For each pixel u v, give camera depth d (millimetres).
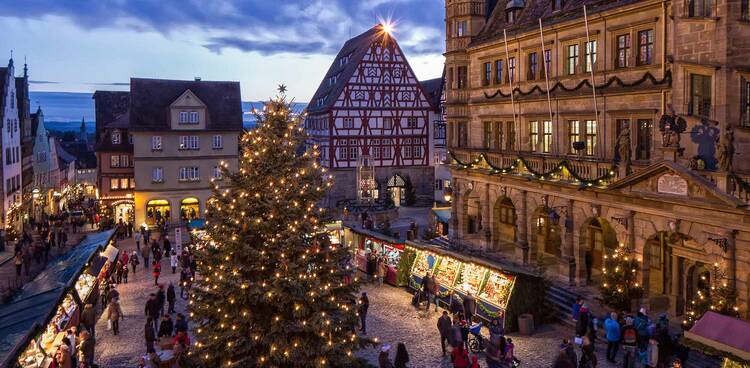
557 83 31484
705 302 20812
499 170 33812
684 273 24641
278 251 16781
